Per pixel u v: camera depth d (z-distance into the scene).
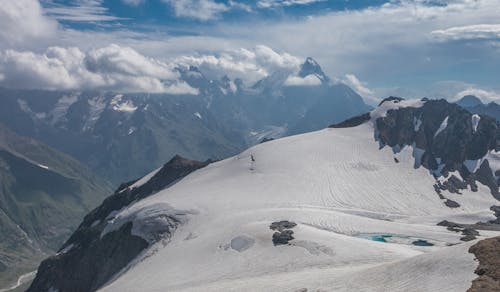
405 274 62.91
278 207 143.50
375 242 102.50
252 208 142.62
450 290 54.19
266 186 164.12
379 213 150.50
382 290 60.75
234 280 89.25
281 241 104.81
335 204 152.88
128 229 155.38
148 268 113.56
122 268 143.75
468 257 59.62
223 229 122.62
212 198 155.25
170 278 100.00
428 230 121.31
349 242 100.75
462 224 141.12
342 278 71.06
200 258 107.38
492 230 128.50
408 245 105.88
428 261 63.31
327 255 94.31
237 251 105.31
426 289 56.53
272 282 79.94
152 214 150.75
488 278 53.44
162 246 132.25
